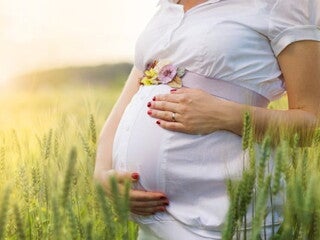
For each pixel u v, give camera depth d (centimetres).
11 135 374
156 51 334
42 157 349
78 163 354
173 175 321
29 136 377
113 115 367
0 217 255
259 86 322
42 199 338
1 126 378
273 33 317
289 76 319
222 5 325
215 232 313
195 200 320
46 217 335
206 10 326
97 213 325
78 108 392
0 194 262
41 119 381
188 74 325
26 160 366
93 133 370
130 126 338
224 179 312
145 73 342
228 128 314
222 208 311
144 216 333
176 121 322
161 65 332
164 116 324
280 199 307
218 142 316
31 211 338
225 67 316
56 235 273
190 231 319
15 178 339
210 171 316
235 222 278
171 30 329
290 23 317
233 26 317
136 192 327
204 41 318
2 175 356
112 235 272
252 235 271
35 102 413
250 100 321
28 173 339
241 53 316
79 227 282
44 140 351
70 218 273
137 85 364
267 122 312
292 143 308
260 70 320
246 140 293
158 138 326
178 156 321
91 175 347
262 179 278
